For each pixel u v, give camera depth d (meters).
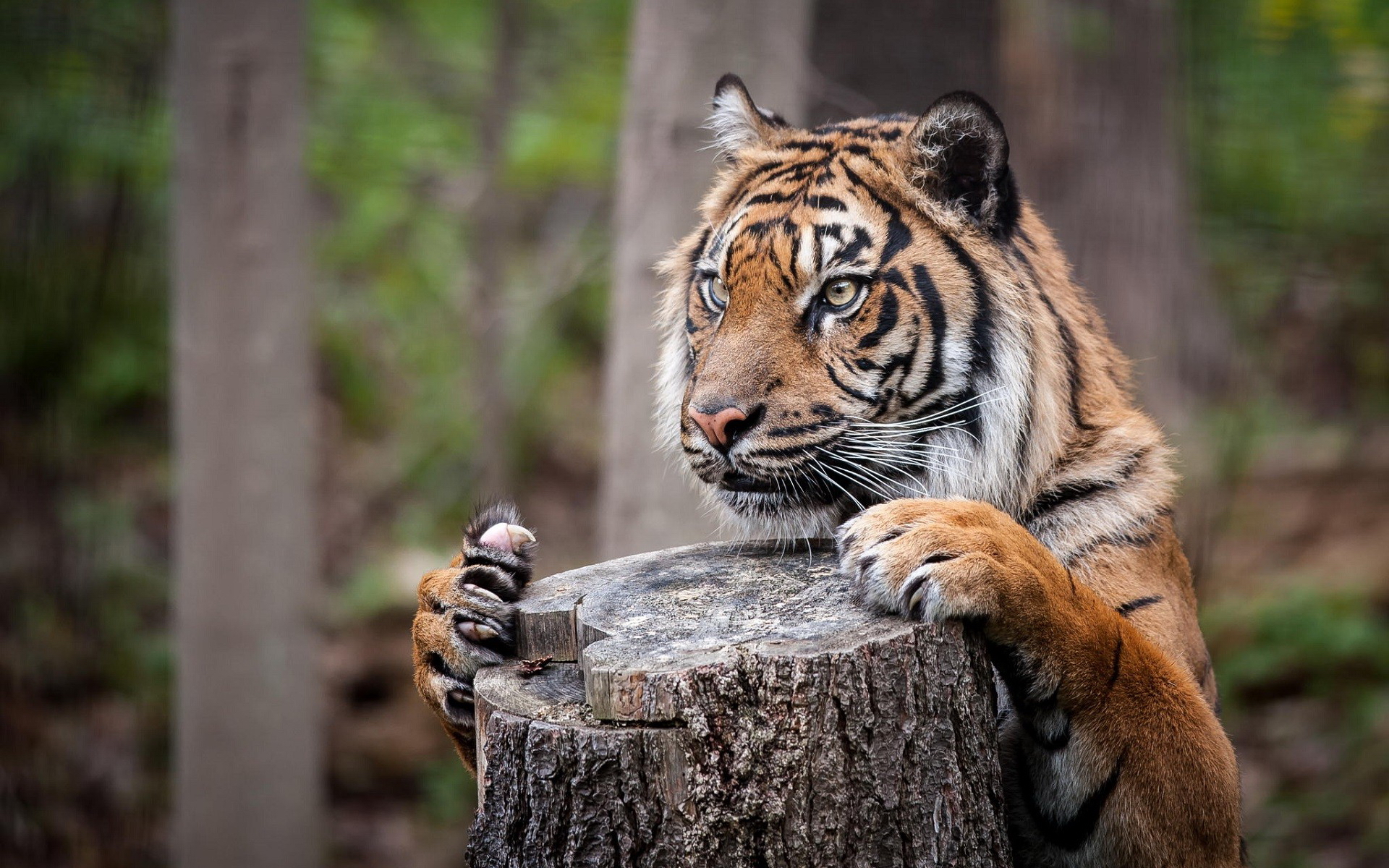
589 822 3.76
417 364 19.42
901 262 5.03
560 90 17.69
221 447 11.79
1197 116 16.64
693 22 9.36
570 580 4.71
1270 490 16.81
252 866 12.03
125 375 16.77
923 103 10.60
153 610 15.50
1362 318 20.09
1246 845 5.45
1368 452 17.53
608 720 3.79
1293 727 13.52
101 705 14.38
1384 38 15.10
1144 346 16.25
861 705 3.77
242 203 11.62
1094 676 4.30
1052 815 4.61
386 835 13.62
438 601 4.67
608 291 19.09
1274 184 17.33
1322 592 14.68
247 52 11.47
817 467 4.96
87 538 15.30
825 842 3.73
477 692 4.19
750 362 4.94
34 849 12.70
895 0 10.56
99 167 15.75
